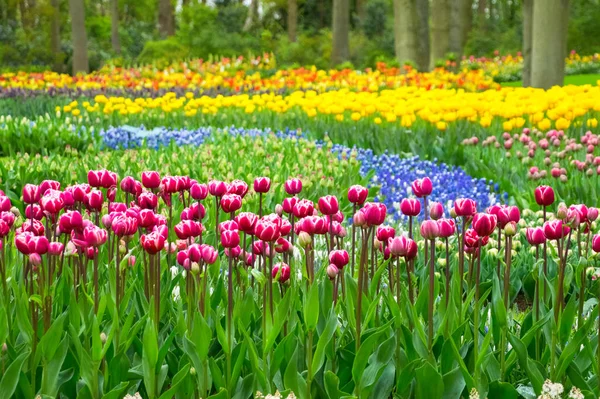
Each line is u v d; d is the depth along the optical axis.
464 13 44.97
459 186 8.51
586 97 11.80
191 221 3.38
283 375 3.23
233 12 42.72
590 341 3.48
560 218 3.45
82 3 35.38
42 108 17.52
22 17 47.72
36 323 3.13
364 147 11.82
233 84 20.45
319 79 22.23
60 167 8.34
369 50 42.41
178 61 34.25
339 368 3.25
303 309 3.21
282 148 9.85
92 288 3.64
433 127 12.00
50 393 3.06
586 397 3.10
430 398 3.07
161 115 14.66
